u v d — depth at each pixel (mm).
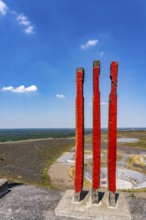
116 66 16047
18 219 15180
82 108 16750
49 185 31875
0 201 18281
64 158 58562
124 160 55500
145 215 16047
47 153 64062
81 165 16906
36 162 50750
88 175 40406
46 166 47438
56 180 35812
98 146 16547
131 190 31312
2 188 19703
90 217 15312
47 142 82125
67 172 42000
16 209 16750
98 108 16484
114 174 16281
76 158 16969
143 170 45000
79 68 16594
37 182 32688
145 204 18281
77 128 16875
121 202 17047
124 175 40125
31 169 43062
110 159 16344
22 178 33688
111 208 16031
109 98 16297
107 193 18922
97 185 16609
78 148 16906
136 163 52000
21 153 57156
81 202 16969
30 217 15492
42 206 17344
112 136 16312
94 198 16688
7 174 35094
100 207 16141
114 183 16250
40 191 20984
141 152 68625
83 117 16859
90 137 125438
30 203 17922
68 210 15812
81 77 16594
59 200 18625
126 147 79812
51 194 20172
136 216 15828
